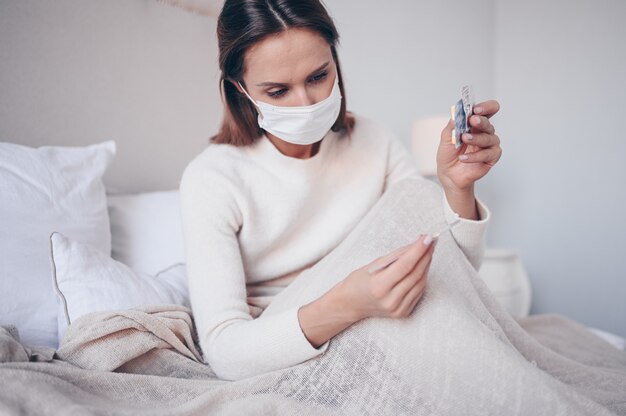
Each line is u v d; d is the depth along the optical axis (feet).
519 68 8.62
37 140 4.80
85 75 5.12
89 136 5.16
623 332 7.18
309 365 2.56
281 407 2.39
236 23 3.02
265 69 3.00
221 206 3.36
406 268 2.26
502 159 8.84
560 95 7.97
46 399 2.03
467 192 3.12
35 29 4.78
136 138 5.51
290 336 2.53
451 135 3.02
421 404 2.37
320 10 3.01
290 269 3.72
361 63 8.16
